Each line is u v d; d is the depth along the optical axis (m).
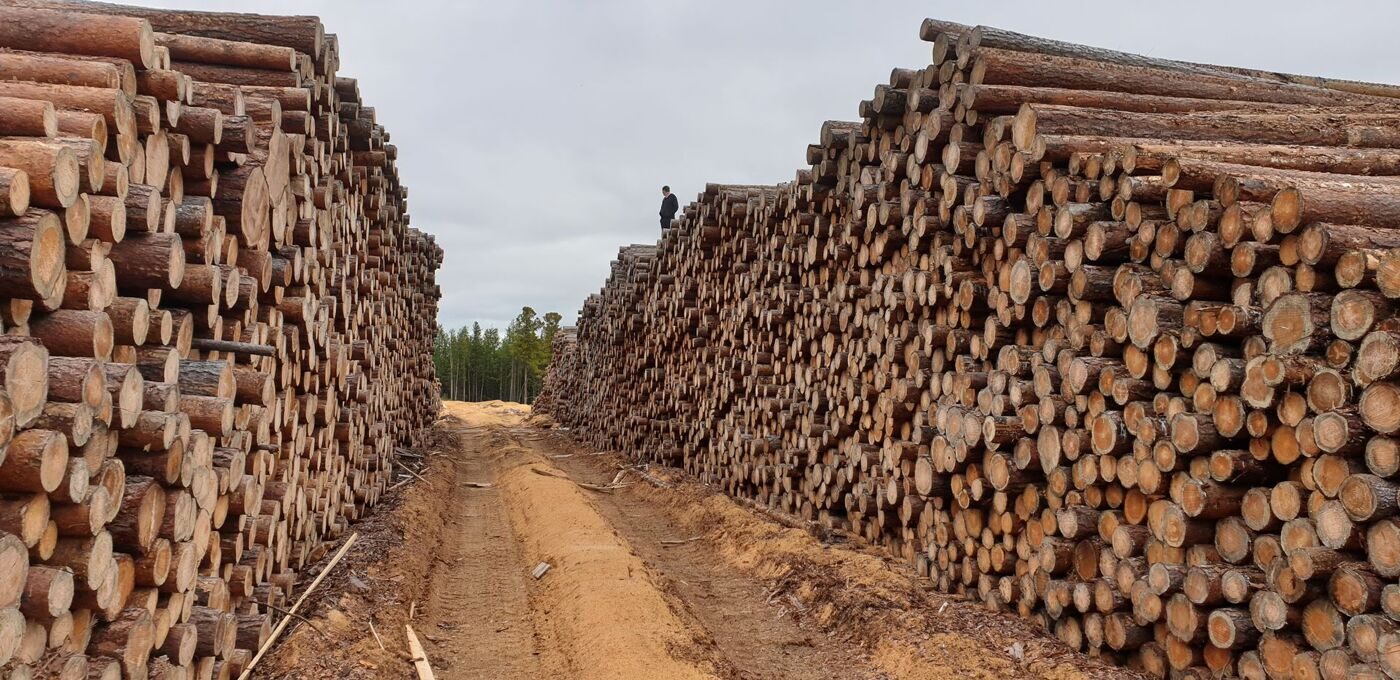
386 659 6.27
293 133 6.67
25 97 3.76
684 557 10.61
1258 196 4.93
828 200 10.08
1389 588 3.94
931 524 7.84
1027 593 6.52
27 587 3.18
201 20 7.04
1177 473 5.15
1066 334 6.25
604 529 10.38
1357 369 4.09
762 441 11.75
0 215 3.13
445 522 12.66
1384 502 3.94
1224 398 4.83
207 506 4.59
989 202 6.91
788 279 11.47
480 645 7.17
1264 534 4.69
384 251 13.17
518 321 69.12
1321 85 9.22
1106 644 5.77
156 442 3.90
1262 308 4.72
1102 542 5.80
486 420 40.38
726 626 7.64
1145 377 5.50
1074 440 5.95
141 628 3.91
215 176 5.05
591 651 6.23
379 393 12.74
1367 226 4.54
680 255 16.53
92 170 3.55
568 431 30.52
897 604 7.08
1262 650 4.58
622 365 21.89
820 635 7.27
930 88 7.93
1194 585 4.89
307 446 7.90
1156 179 5.61
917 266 8.23
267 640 5.76
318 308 7.67
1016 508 6.71
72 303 3.59
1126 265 5.66
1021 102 7.04
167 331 4.35
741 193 13.80
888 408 8.55
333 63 8.23
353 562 8.32
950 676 5.77
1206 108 7.41
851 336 9.45
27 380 3.01
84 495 3.36
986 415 6.77
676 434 17.05
